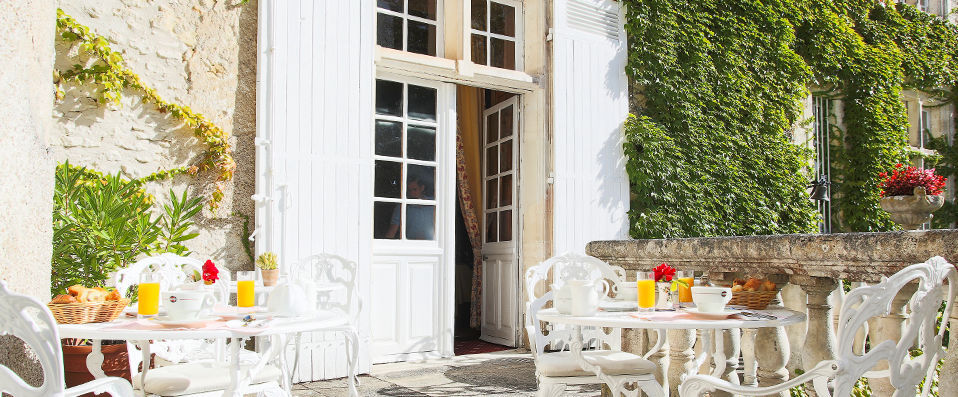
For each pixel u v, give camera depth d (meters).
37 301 1.46
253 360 3.08
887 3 8.77
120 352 3.17
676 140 6.48
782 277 3.07
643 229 6.19
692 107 6.57
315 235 4.62
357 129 4.86
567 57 5.96
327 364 4.57
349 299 3.93
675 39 6.58
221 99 4.45
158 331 2.08
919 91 9.10
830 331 2.85
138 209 4.04
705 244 3.39
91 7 4.07
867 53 8.27
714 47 6.86
